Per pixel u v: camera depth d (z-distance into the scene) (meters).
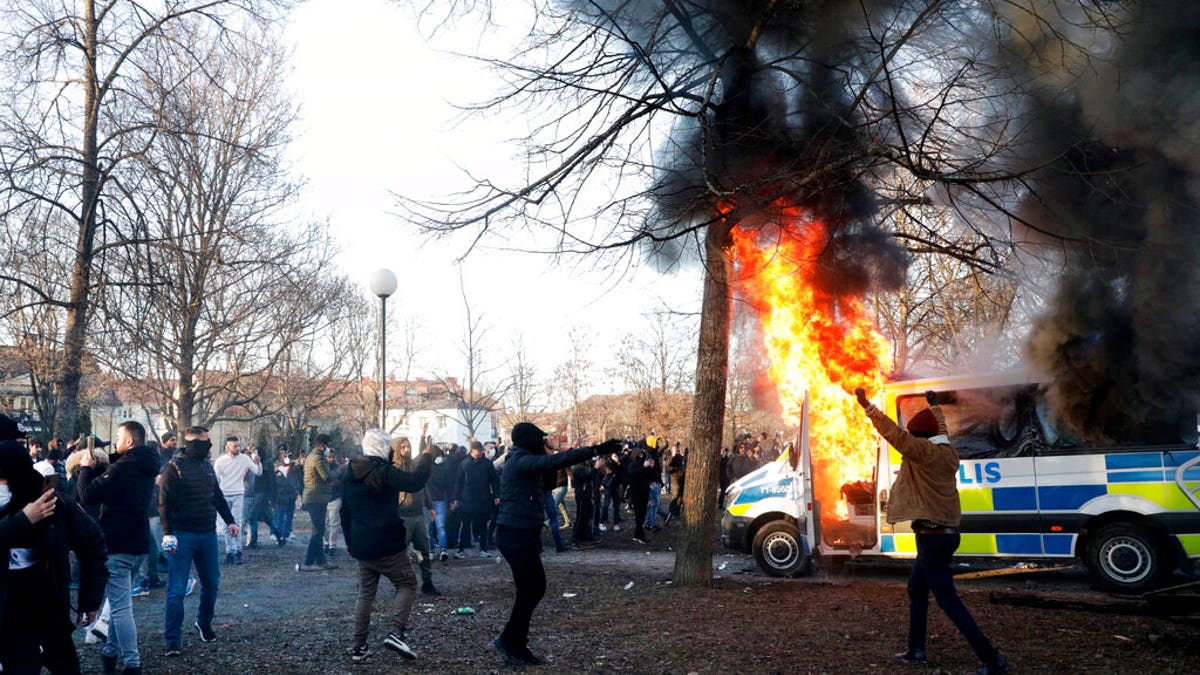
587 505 16.08
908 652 5.94
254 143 19.11
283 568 12.64
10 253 14.87
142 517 6.06
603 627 7.37
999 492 9.27
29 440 13.20
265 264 19.36
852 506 10.36
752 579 10.25
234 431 52.66
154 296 15.71
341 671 6.05
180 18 15.92
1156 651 6.05
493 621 7.79
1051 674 5.51
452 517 14.59
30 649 4.10
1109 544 8.74
